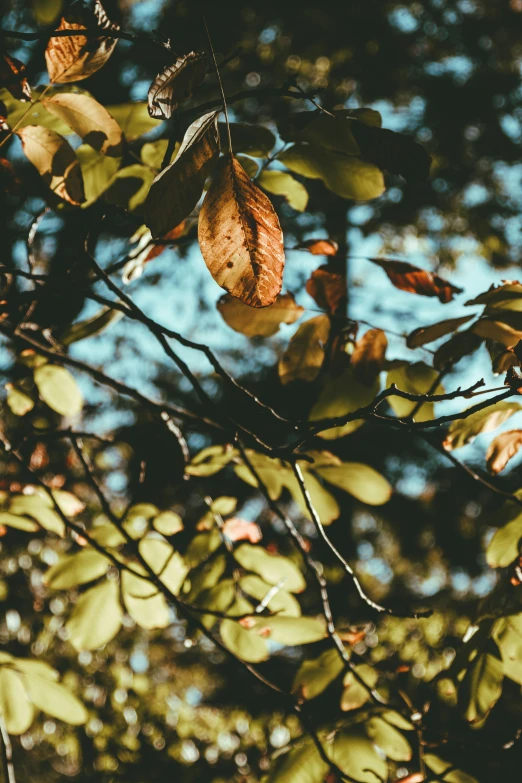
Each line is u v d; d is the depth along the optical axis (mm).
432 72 5590
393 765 1599
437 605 5180
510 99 5461
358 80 5438
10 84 1313
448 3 5512
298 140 1420
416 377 1462
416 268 1441
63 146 1348
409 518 5566
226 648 1464
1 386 2131
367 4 5199
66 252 3049
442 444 1429
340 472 1562
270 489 1582
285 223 4367
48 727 3398
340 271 1457
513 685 1657
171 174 1146
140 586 1542
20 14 2811
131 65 3932
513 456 1429
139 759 3600
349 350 1467
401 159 1315
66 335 1544
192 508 3551
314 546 5047
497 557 1468
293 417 4137
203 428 1593
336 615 4957
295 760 1415
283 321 1460
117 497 3648
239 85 4883
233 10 4883
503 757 1465
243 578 1556
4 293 1504
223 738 3852
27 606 3414
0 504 1582
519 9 5586
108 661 3770
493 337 1358
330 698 1576
